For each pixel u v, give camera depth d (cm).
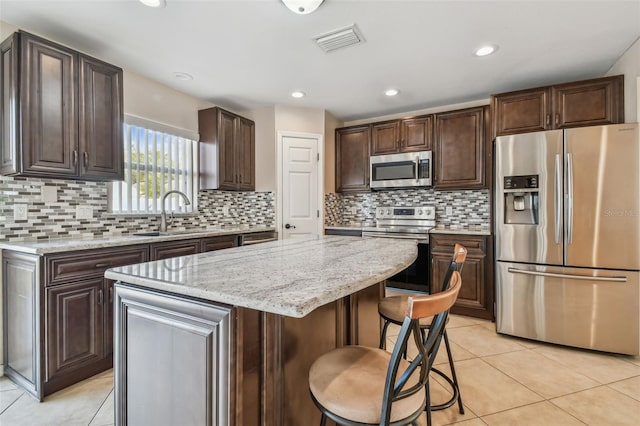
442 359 225
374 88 324
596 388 188
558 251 241
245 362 92
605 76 272
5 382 193
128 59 257
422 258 338
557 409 168
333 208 424
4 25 203
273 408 103
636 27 211
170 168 317
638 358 226
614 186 225
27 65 189
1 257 201
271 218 376
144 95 292
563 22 206
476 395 181
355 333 162
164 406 99
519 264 256
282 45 236
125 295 109
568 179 236
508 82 307
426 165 356
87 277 195
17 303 190
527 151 251
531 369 211
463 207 373
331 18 202
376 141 396
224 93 335
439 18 202
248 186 378
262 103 370
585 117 257
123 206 275
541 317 248
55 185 229
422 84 313
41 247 176
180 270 115
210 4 187
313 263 130
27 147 188
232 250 173
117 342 111
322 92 336
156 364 101
